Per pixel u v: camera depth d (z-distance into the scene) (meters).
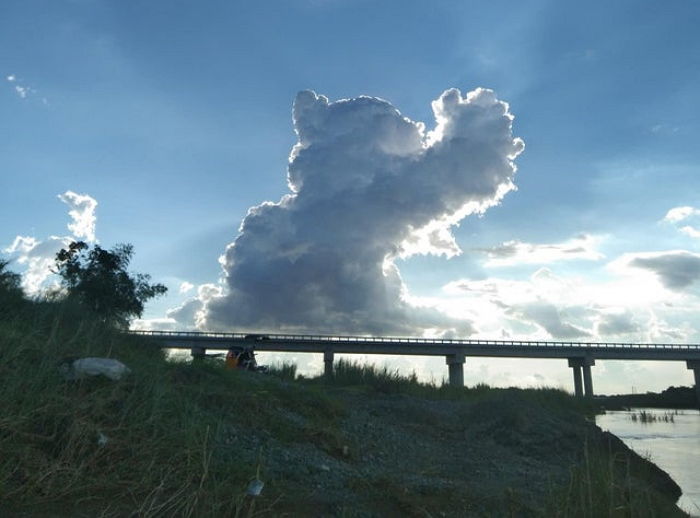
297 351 84.19
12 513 4.68
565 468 12.06
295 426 9.51
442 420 14.73
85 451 5.88
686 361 93.12
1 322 9.18
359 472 8.12
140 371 8.77
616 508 7.17
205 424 7.77
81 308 12.77
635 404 86.19
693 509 11.27
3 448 5.38
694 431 29.52
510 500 7.66
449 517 6.78
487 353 88.88
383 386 21.55
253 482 6.26
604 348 91.62
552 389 39.25
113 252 33.56
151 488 5.62
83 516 4.86
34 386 6.49
